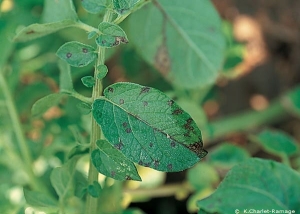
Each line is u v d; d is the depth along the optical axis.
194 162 0.37
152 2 0.54
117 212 0.55
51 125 0.63
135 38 0.56
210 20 0.56
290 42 0.83
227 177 0.39
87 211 0.44
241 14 0.83
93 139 0.41
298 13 0.81
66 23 0.39
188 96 0.67
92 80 0.39
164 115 0.37
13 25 0.57
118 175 0.39
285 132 0.81
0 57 0.56
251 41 0.83
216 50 0.57
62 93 0.41
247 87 0.84
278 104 0.79
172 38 0.56
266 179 0.39
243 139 0.80
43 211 0.44
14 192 0.60
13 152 0.57
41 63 0.67
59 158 0.60
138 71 0.77
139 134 0.37
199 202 0.39
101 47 0.38
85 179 0.53
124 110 0.37
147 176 0.64
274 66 0.84
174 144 0.37
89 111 0.39
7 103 0.55
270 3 0.82
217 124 0.78
